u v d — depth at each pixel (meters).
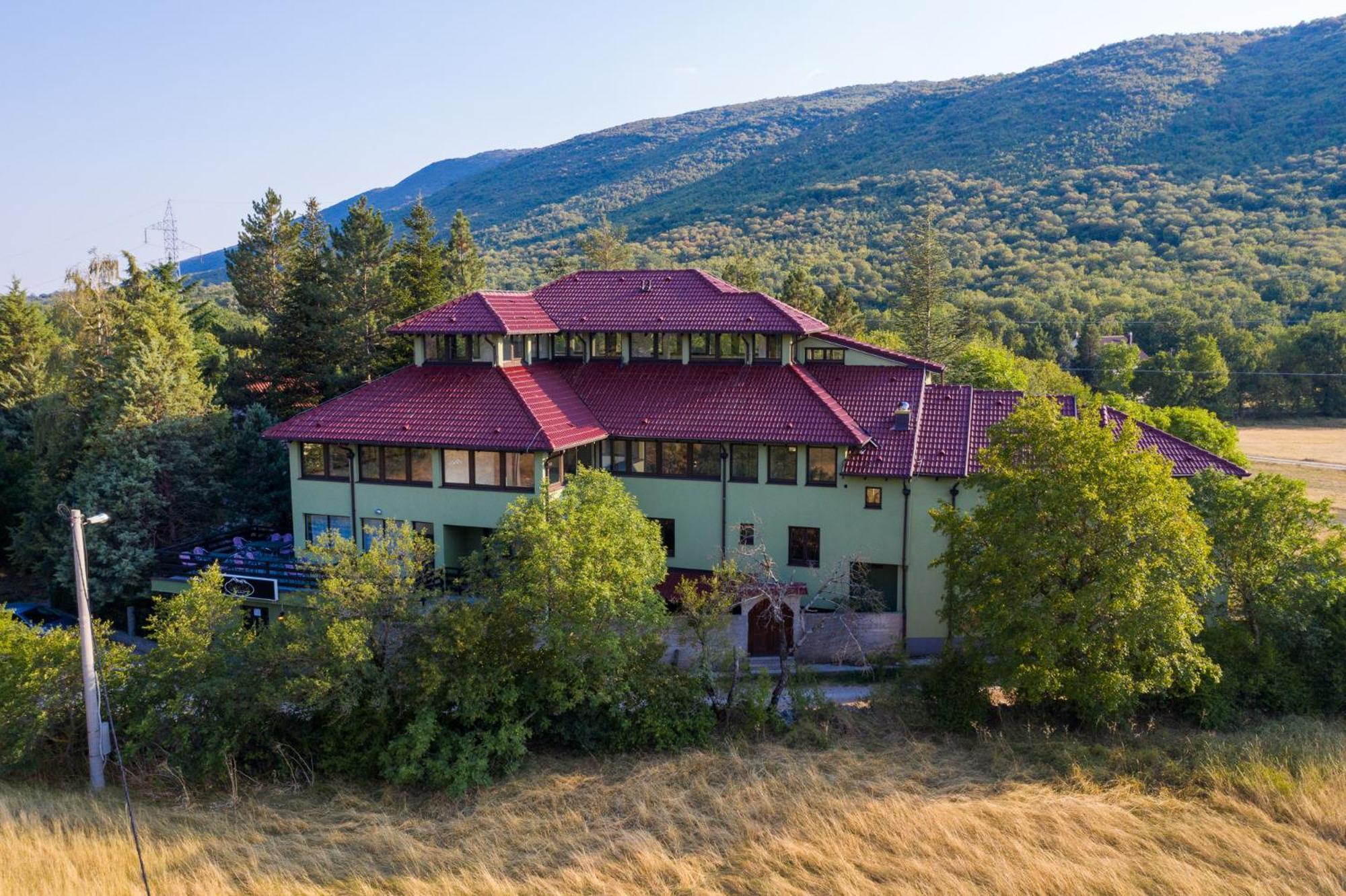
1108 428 27.27
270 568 38.66
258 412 48.59
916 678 30.80
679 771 26.48
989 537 27.45
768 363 40.47
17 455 54.88
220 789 26.52
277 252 72.50
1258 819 23.22
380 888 21.02
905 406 37.50
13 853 21.20
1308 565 29.78
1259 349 104.00
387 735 27.11
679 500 38.12
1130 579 25.05
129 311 54.06
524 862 22.11
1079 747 27.36
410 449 37.72
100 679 26.48
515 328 39.38
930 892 20.02
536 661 27.61
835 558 36.47
